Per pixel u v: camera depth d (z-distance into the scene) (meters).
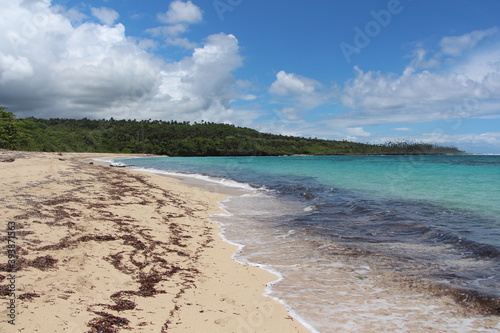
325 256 6.73
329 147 133.25
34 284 4.11
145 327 3.46
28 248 5.39
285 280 5.43
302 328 3.84
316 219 10.55
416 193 16.55
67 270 4.75
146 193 14.40
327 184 21.47
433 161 59.38
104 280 4.62
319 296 4.79
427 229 8.70
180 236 7.92
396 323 4.01
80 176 17.84
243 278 5.45
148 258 5.93
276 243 7.77
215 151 112.62
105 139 116.94
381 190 18.03
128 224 8.21
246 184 21.53
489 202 13.38
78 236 6.51
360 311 4.33
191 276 5.31
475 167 38.81
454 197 14.94
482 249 6.75
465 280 5.30
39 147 73.50
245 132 139.88
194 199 14.52
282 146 126.69
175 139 121.69
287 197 15.92
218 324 3.73
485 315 4.20
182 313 3.92
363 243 7.66
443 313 4.28
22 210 7.86
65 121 161.75
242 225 9.84
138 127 145.88
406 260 6.40
